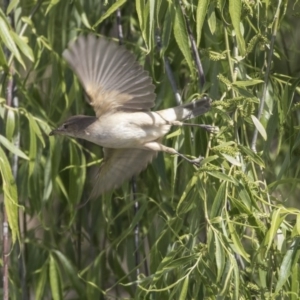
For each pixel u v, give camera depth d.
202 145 9.86
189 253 8.76
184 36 8.78
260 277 8.73
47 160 11.38
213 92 9.56
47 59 11.88
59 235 12.21
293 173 11.53
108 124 8.45
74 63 8.34
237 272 8.03
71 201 11.09
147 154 9.16
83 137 8.57
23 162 11.51
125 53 8.24
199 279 8.51
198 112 8.67
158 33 10.26
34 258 11.54
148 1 8.55
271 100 9.83
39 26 11.97
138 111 8.52
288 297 8.54
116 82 8.38
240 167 8.58
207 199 8.95
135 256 11.23
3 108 10.70
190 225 8.88
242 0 8.91
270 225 8.29
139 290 9.03
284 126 10.27
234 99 8.50
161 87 10.80
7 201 9.42
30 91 11.98
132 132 8.48
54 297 11.09
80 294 11.29
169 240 10.19
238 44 8.72
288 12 12.02
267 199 8.82
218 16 9.82
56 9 11.77
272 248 8.41
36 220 13.41
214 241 8.14
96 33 11.53
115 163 9.22
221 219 8.20
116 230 11.85
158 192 11.16
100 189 9.25
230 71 8.82
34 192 11.27
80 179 11.10
